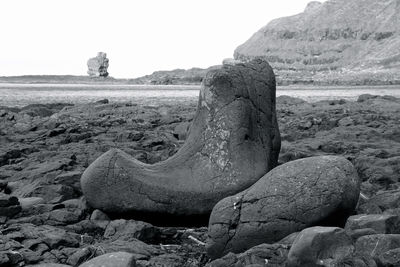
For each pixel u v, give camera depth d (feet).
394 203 32.30
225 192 31.48
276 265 25.62
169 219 31.83
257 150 32.50
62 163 43.06
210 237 28.55
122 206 31.89
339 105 109.81
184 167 32.30
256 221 27.99
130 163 32.30
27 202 34.76
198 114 33.42
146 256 28.17
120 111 96.12
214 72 33.17
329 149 52.24
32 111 97.40
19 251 27.89
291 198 27.76
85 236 30.48
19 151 50.60
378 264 24.89
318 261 24.77
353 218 28.27
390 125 68.39
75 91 348.79
